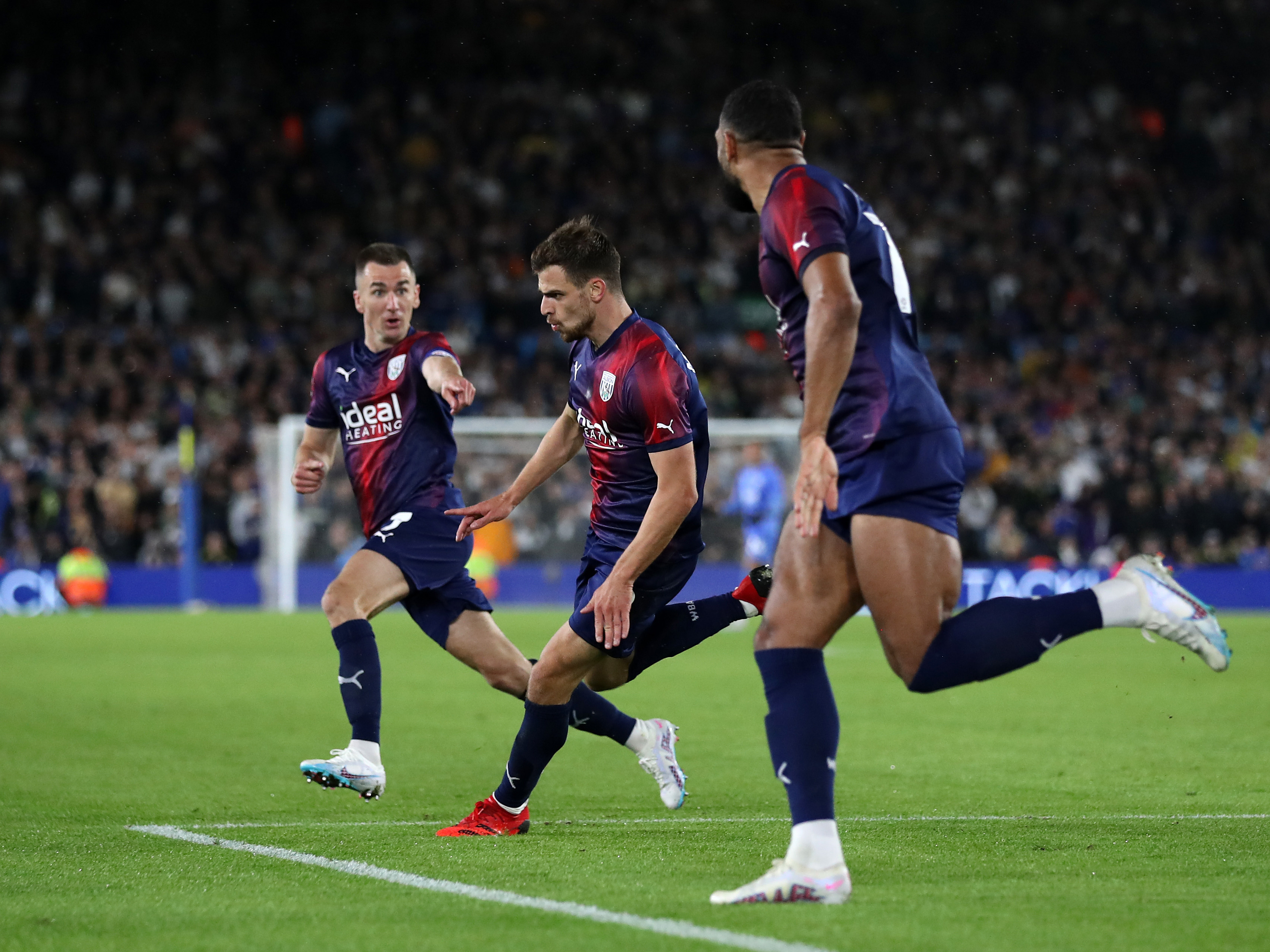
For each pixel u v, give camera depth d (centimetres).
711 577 7512
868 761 2545
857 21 11825
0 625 6412
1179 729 3014
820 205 1337
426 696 3744
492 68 11419
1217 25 11775
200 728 3073
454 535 2102
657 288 10212
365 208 10462
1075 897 1380
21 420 8238
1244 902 1359
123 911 1352
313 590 7681
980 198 11094
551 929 1255
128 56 10656
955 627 1364
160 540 7931
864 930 1236
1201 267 10688
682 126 11481
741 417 9312
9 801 2125
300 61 11031
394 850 1692
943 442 1376
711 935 1221
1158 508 8100
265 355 9094
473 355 9425
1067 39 11775
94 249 9638
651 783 2328
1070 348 9994
